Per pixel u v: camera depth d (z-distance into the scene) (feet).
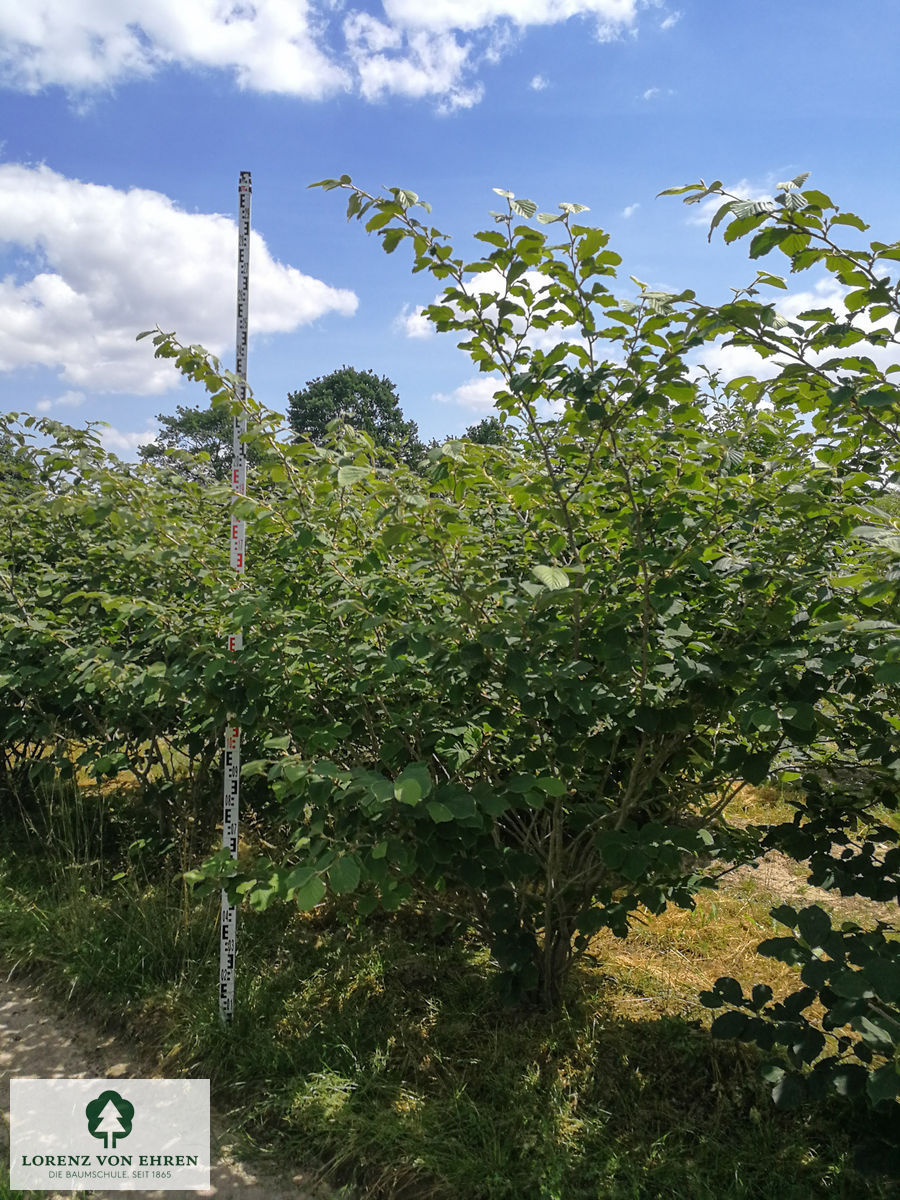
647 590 6.88
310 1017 9.72
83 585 13.44
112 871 13.50
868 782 8.75
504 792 6.87
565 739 7.51
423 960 10.93
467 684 7.72
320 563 8.81
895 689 7.51
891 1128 6.29
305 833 8.50
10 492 14.53
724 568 7.14
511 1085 8.47
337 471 7.06
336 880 5.78
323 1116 8.13
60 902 12.53
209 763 12.95
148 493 9.60
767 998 7.24
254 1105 8.43
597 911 8.38
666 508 7.46
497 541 9.15
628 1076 8.64
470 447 7.84
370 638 8.49
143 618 10.04
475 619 7.23
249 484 10.75
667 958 11.09
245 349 8.86
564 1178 7.32
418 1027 9.50
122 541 11.05
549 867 8.83
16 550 14.46
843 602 7.14
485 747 8.63
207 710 9.16
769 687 6.70
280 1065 8.90
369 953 11.06
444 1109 8.16
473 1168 7.38
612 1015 9.71
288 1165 7.78
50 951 11.39
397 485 7.70
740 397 8.58
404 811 6.73
